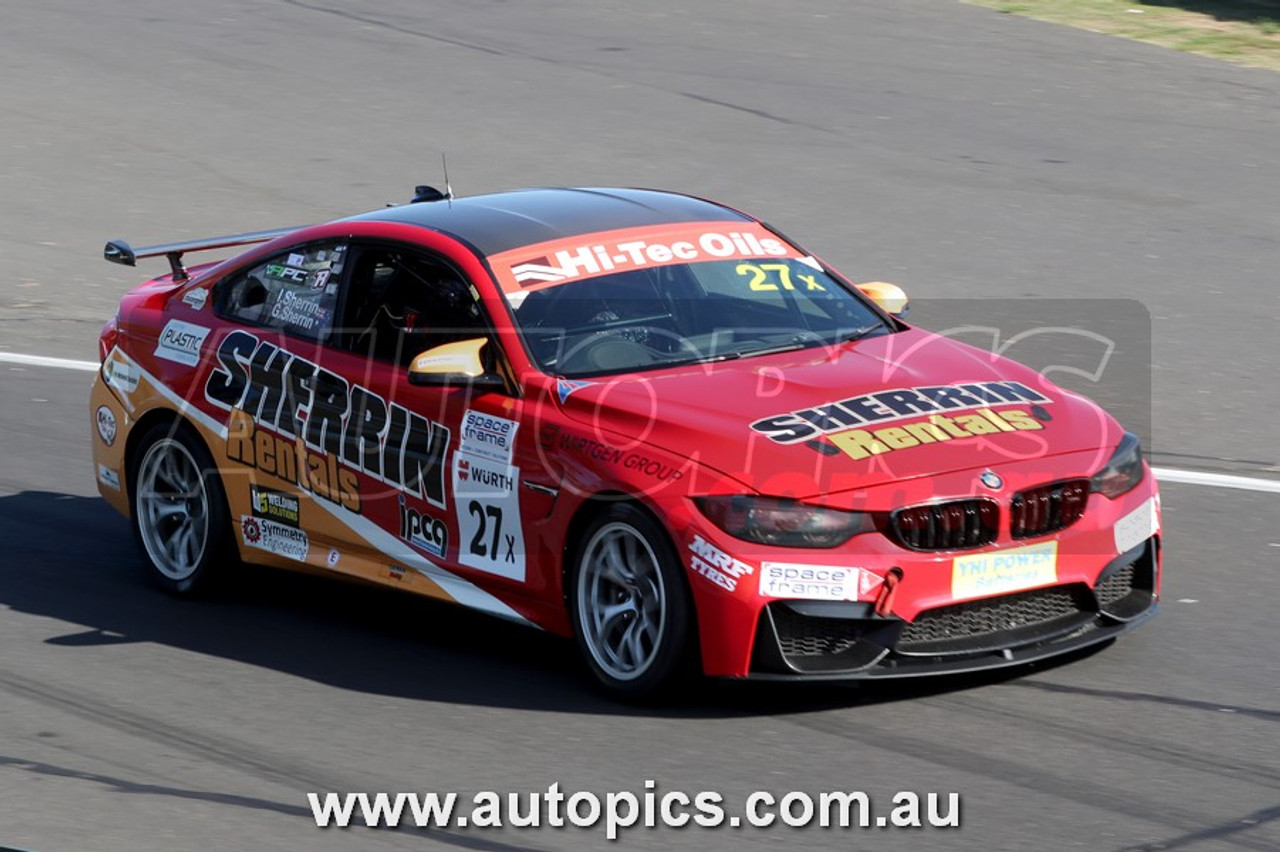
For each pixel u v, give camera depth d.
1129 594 23.14
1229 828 18.17
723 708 21.95
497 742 21.20
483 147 55.41
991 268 44.47
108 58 67.06
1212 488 30.81
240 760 20.86
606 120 57.62
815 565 20.83
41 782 20.20
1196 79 61.47
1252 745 20.36
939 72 62.31
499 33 68.88
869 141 55.00
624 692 22.12
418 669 24.03
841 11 70.62
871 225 47.78
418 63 65.12
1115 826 18.28
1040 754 20.22
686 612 21.23
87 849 18.33
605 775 20.08
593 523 22.19
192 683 23.69
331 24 71.19
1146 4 72.25
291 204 51.09
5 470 33.97
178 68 65.44
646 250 25.86
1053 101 58.97
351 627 26.06
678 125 56.88
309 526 26.00
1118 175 51.84
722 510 21.00
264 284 27.58
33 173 54.72
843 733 21.03
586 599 22.50
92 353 41.28
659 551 21.41
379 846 18.34
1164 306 41.53
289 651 24.98
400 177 53.06
